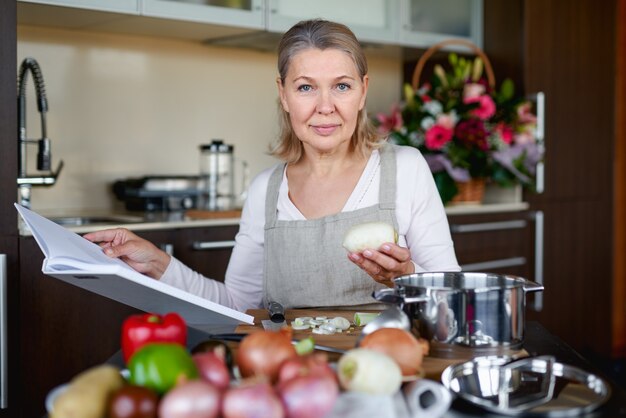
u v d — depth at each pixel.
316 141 1.61
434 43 3.76
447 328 1.18
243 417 0.80
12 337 2.44
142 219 2.86
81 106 3.18
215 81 3.55
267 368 0.97
